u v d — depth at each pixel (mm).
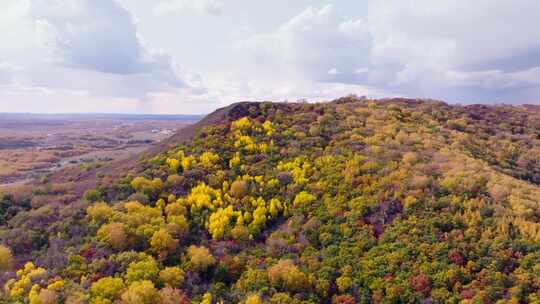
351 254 46750
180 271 44594
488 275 38844
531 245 40750
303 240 51656
